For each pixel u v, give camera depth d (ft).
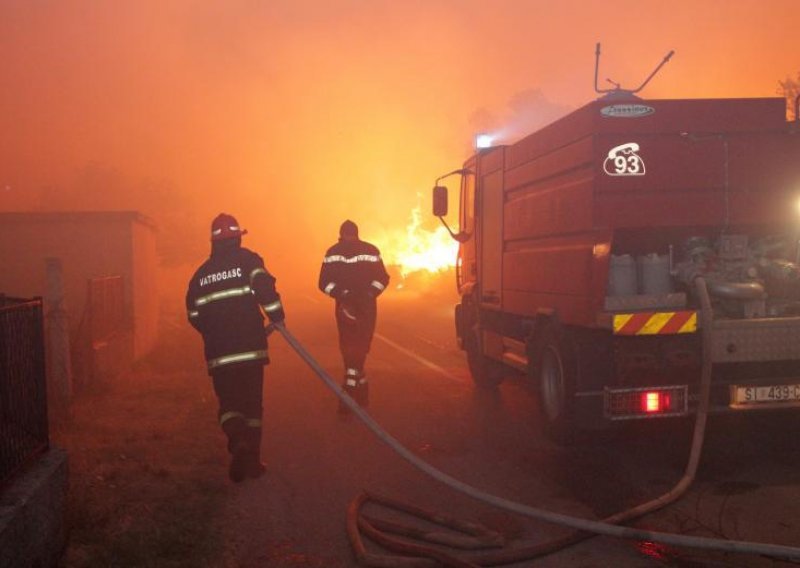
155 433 24.22
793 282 21.97
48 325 28.07
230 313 19.84
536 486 19.58
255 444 20.11
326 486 19.66
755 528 16.22
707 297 20.18
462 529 16.17
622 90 24.80
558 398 23.40
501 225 29.60
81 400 29.40
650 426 25.32
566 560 14.73
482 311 32.45
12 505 12.33
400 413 28.43
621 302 20.75
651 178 21.93
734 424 25.23
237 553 15.38
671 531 16.10
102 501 17.87
